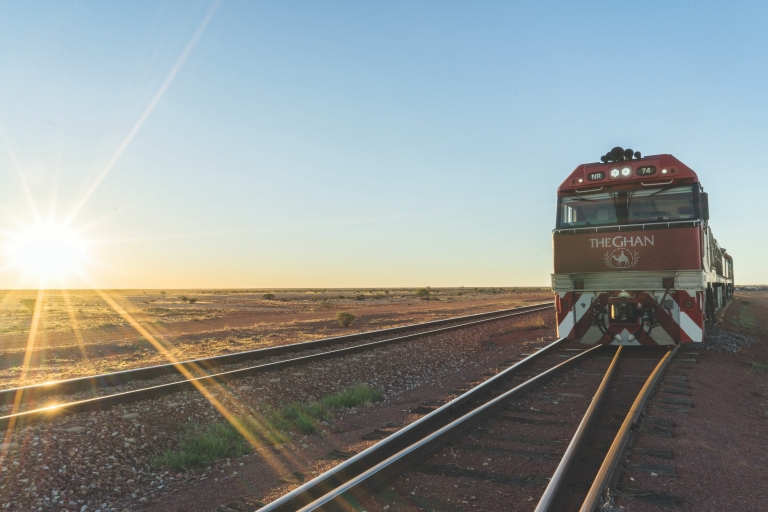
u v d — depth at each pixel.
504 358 15.43
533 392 9.90
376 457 6.20
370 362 14.30
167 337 24.55
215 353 17.92
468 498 5.30
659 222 13.13
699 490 5.29
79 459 6.94
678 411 7.99
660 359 13.16
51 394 10.77
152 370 12.55
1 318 39.59
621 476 5.55
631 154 14.03
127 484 6.62
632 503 4.94
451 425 7.03
